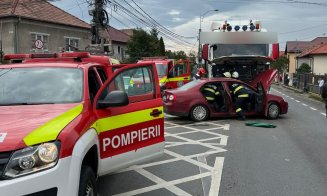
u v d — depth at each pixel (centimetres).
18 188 338
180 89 1431
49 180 355
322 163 810
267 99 1465
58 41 3897
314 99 3027
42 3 3881
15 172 344
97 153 468
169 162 810
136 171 742
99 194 609
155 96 604
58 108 454
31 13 3622
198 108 1404
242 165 786
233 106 1428
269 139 1073
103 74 620
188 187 645
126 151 532
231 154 884
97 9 2423
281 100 1491
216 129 1236
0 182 335
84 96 493
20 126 386
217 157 854
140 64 586
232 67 1661
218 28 1661
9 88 512
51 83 516
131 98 557
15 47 3412
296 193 617
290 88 5081
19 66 552
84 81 515
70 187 373
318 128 1295
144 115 567
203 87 1420
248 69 1659
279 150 932
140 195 607
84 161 455
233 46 1599
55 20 3841
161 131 600
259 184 662
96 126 471
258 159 838
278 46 1582
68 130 397
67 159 376
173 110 1384
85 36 4262
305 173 732
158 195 606
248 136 1115
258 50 1588
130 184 662
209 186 650
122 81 568
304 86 4316
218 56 1600
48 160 360
